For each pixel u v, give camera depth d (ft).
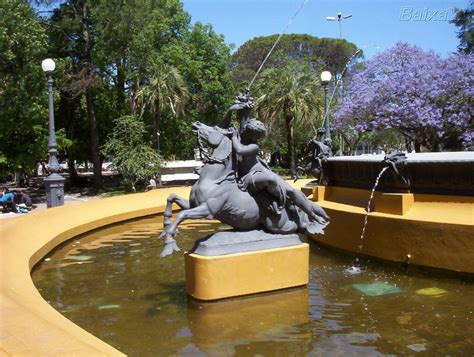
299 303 16.26
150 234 31.14
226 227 32.63
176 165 97.86
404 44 89.30
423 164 20.88
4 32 64.39
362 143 135.54
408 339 13.17
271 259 17.21
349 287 18.22
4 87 69.21
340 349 12.54
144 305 16.47
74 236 29.86
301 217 18.86
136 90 93.20
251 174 17.67
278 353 12.33
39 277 20.75
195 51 105.09
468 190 19.77
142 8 89.35
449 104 81.76
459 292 17.54
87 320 15.15
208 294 16.29
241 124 18.03
